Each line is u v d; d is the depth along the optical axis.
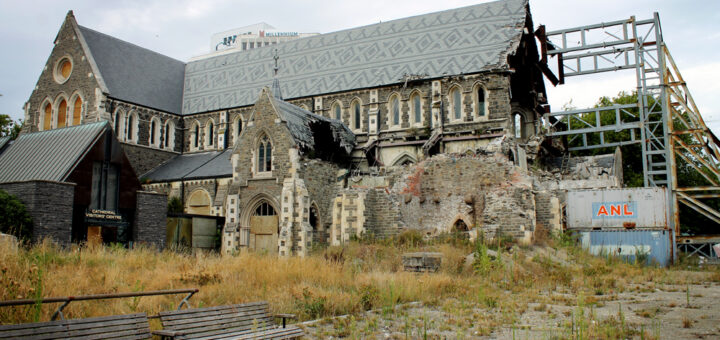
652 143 48.44
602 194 37.78
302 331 14.28
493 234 33.62
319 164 41.19
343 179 43.19
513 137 42.22
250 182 40.59
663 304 19.05
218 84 61.00
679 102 45.69
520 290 22.47
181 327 12.27
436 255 25.92
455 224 36.97
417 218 38.28
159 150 56.75
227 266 23.62
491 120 44.69
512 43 46.72
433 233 36.88
